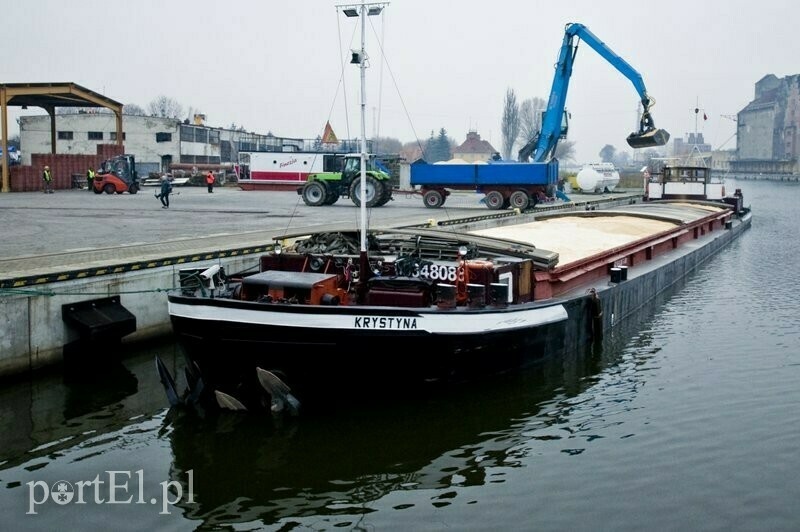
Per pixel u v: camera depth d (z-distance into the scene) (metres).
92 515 7.96
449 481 8.79
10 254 15.55
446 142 92.88
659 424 10.70
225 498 8.34
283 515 8.01
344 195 35.78
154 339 14.29
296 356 10.05
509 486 8.68
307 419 10.43
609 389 12.38
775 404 11.53
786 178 141.12
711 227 34.88
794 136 148.62
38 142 67.69
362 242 11.18
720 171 172.38
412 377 10.49
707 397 11.91
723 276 24.59
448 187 35.91
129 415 10.70
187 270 12.62
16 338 11.80
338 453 9.43
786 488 8.65
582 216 27.92
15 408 10.85
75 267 13.15
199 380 10.56
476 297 11.50
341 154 39.56
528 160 43.62
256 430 10.08
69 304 12.58
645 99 37.56
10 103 46.03
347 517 7.96
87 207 30.23
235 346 10.12
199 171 66.94
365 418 10.54
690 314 18.41
